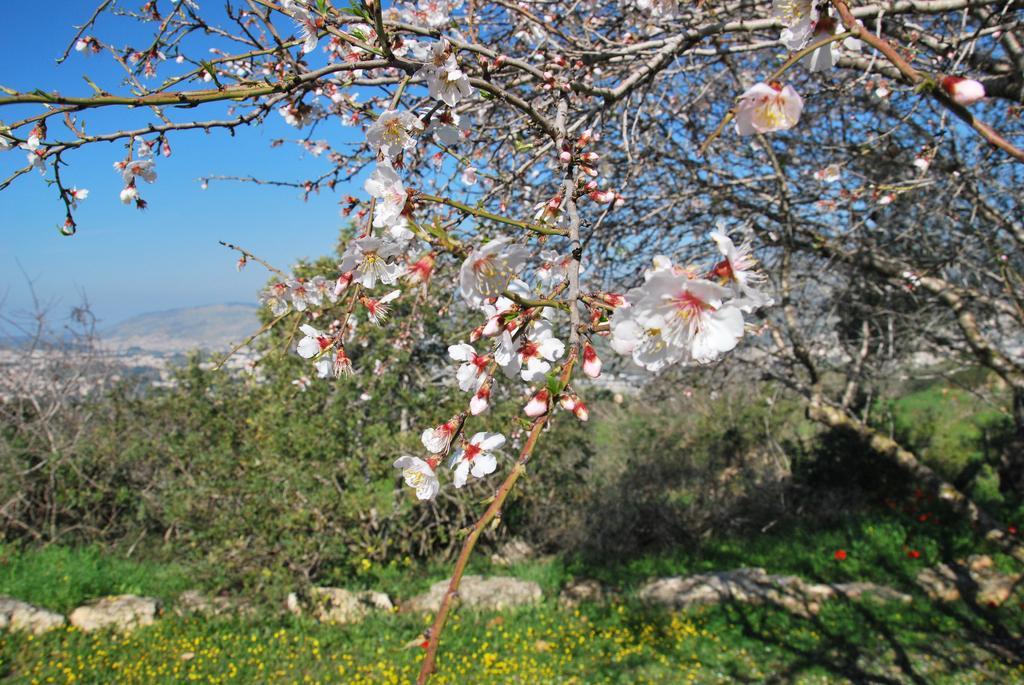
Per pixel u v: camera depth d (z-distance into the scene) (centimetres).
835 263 464
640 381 564
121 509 886
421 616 645
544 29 259
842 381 813
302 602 660
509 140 285
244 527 671
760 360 594
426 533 782
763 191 439
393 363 677
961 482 962
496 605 669
